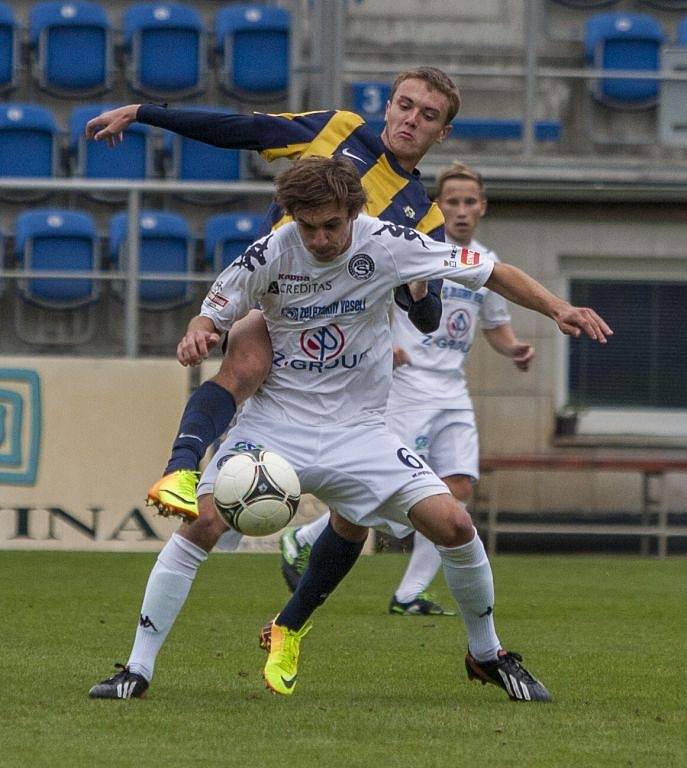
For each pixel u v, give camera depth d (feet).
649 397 149.07
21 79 163.22
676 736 49.24
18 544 124.77
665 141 154.81
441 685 60.44
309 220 50.75
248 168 153.17
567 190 145.79
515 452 145.59
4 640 72.18
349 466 54.03
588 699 57.31
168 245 137.28
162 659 66.49
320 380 54.49
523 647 73.97
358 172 57.11
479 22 157.58
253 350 54.70
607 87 157.89
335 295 53.42
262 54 161.99
